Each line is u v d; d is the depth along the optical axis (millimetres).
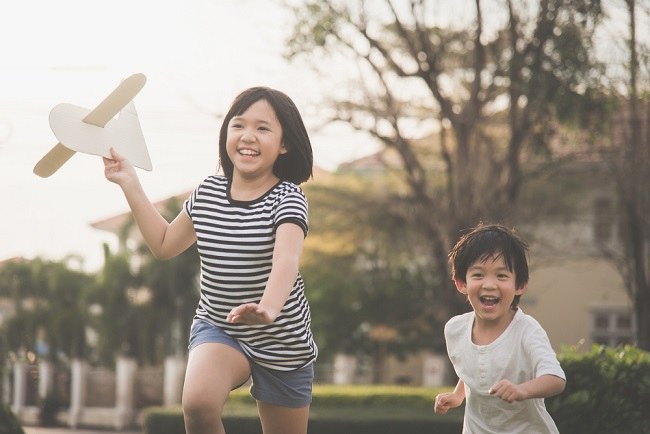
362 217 27250
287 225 4379
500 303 4777
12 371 32969
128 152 4840
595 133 20969
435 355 30844
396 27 21500
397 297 31078
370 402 17609
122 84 4535
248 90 4676
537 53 20078
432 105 22531
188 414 4395
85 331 32875
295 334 4539
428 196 23094
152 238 4766
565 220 29672
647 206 21703
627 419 7574
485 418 4926
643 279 21922
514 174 21734
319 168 29328
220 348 4484
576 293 32406
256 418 13188
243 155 4570
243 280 4500
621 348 8156
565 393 7566
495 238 4793
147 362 32500
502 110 22328
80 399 32469
